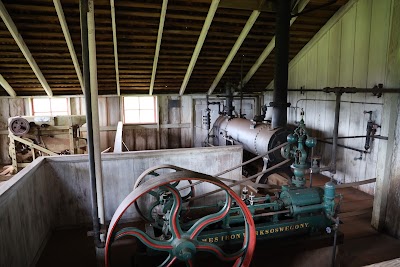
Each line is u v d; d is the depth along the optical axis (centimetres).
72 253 323
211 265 272
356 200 465
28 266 284
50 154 622
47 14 461
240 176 429
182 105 811
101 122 775
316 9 473
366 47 472
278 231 284
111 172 376
